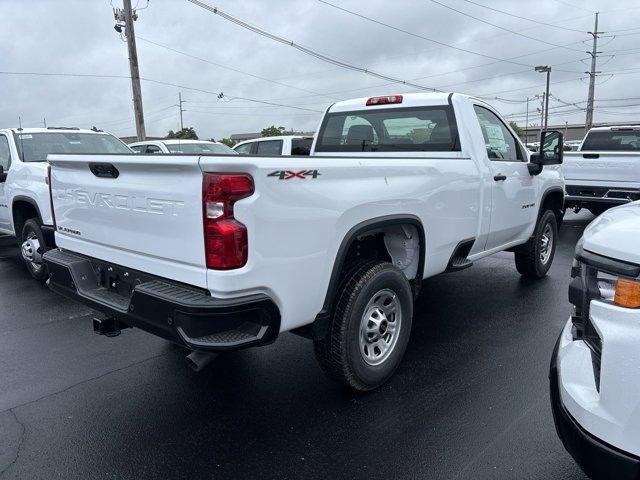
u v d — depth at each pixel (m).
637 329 1.89
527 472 2.78
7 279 6.96
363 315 3.47
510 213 5.33
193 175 2.73
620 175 9.48
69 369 4.16
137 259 3.21
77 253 3.85
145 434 3.22
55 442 3.14
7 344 4.69
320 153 5.86
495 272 6.97
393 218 3.61
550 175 6.29
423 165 3.91
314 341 3.44
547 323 5.01
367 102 5.38
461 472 2.80
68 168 3.72
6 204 7.02
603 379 1.98
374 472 2.82
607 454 1.95
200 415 3.44
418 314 5.33
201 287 2.80
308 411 3.46
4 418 3.43
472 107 4.98
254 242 2.73
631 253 1.94
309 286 3.09
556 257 8.07
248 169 2.66
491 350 4.38
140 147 12.12
